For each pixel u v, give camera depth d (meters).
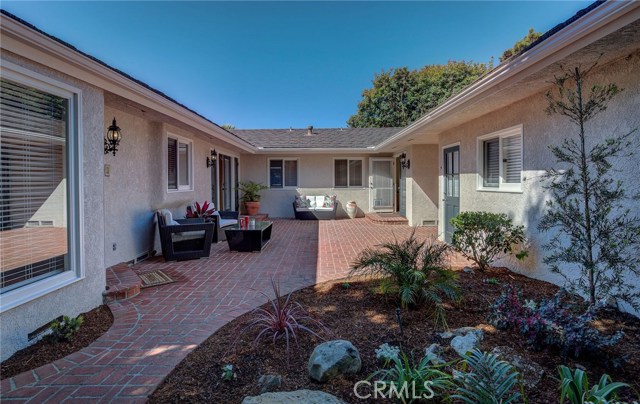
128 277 4.91
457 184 7.84
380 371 2.31
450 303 3.99
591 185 3.36
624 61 3.43
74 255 3.73
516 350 2.82
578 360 2.64
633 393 2.25
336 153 14.29
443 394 2.14
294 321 3.23
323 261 6.56
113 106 5.39
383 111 30.55
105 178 5.43
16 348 2.99
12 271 3.12
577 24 2.88
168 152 7.42
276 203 14.48
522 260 5.28
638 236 3.26
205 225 6.80
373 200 14.58
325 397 2.17
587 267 3.25
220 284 5.04
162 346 3.09
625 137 3.25
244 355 2.90
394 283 3.96
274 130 17.14
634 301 3.42
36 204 3.38
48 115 3.48
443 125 7.55
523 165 5.16
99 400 2.31
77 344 3.15
